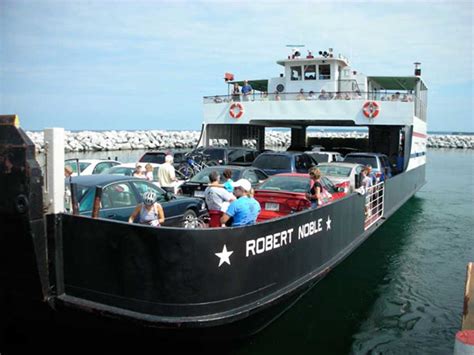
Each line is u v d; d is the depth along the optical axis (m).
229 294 5.26
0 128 4.86
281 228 6.02
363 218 9.68
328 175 12.48
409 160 17.06
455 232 13.55
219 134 20.95
